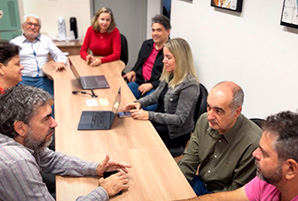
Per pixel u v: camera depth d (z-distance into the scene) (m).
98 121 2.28
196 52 3.31
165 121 2.42
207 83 3.12
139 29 5.68
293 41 1.88
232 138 1.76
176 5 3.78
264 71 2.19
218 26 2.77
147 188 1.59
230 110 1.67
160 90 2.84
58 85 3.02
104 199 1.48
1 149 1.30
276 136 1.05
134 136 2.11
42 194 1.36
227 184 1.85
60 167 1.71
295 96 1.90
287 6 1.86
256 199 1.40
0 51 2.19
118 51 3.94
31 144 1.43
